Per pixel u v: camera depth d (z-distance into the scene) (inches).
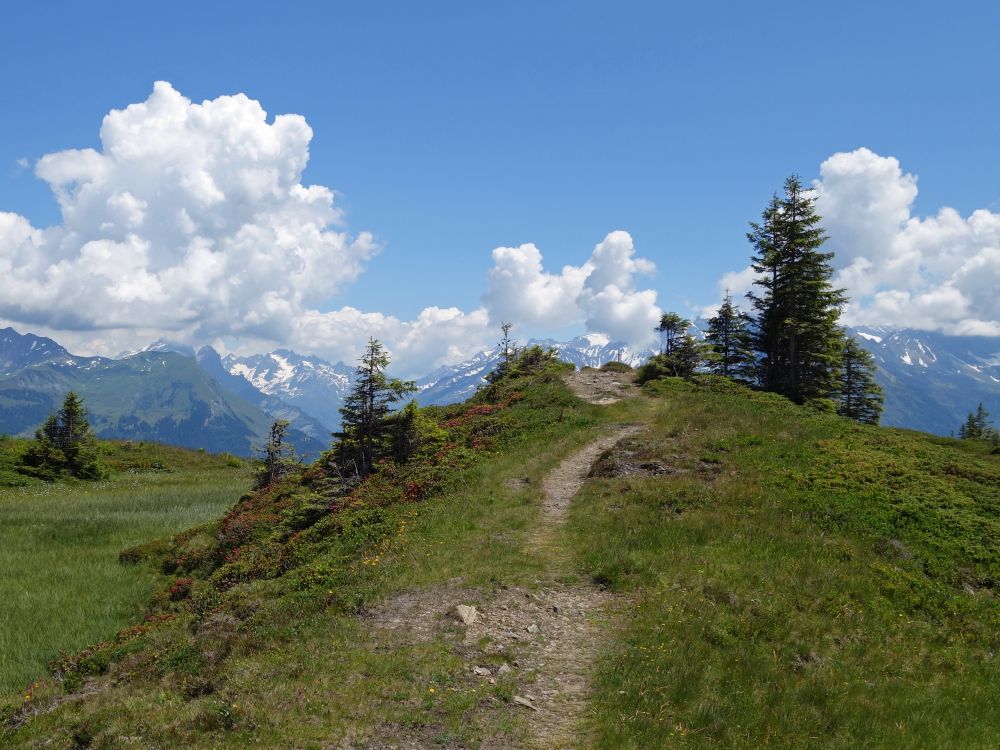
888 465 977.5
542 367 2249.0
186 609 855.7
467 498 919.7
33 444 2274.9
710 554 695.1
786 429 1178.6
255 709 413.1
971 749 409.7
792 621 559.8
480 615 563.5
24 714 574.2
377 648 507.5
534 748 374.3
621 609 588.4
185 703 466.6
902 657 530.9
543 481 1018.7
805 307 1791.3
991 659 544.4
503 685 444.1
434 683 447.2
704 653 499.2
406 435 1291.8
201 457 2938.0
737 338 2048.5
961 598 640.4
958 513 813.9
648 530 764.0
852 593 623.5
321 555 829.8
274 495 1349.7
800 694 453.4
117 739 420.8
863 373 2409.0
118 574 1135.6
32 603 975.6
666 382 1763.0
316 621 586.6
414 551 733.9
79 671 698.2
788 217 1843.0
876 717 435.5
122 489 2028.8
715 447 1072.2
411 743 377.7
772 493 868.0
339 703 415.5
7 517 1491.1
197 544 1234.0
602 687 446.0
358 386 1270.9
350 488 1162.6
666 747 372.8
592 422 1373.0
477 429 1423.5
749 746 385.1
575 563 694.5
